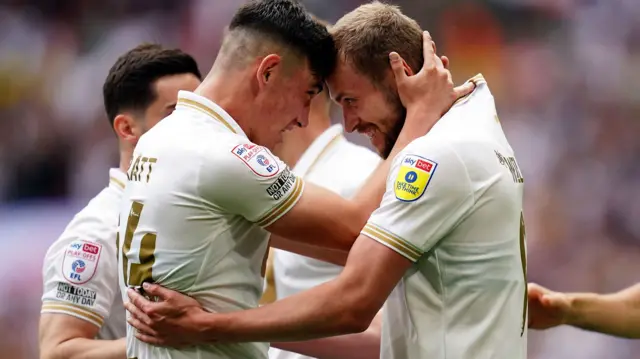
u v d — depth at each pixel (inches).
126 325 326.3
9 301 848.9
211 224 281.1
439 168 272.2
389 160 296.0
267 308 279.3
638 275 914.7
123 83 366.0
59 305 339.3
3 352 824.9
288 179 285.1
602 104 1044.5
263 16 298.7
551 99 1057.5
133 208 292.7
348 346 364.8
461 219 275.4
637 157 997.8
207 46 1141.7
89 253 343.0
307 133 402.9
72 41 1172.5
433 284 282.7
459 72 1093.1
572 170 995.3
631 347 787.4
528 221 956.0
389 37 299.1
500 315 280.7
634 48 1067.9
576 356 794.2
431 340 279.9
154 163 289.6
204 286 282.7
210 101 296.8
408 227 271.4
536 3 1093.1
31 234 968.9
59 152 1085.1
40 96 1130.0
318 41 300.8
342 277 276.5
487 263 278.5
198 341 279.7
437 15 1101.1
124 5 1185.4
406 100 297.4
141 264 288.2
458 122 288.2
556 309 382.0
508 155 294.8
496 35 1096.8
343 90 304.3
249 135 306.5
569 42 1083.3
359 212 292.7
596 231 948.6
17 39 1164.5
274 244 357.4
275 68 297.4
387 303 300.8
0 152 1080.2
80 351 326.0
